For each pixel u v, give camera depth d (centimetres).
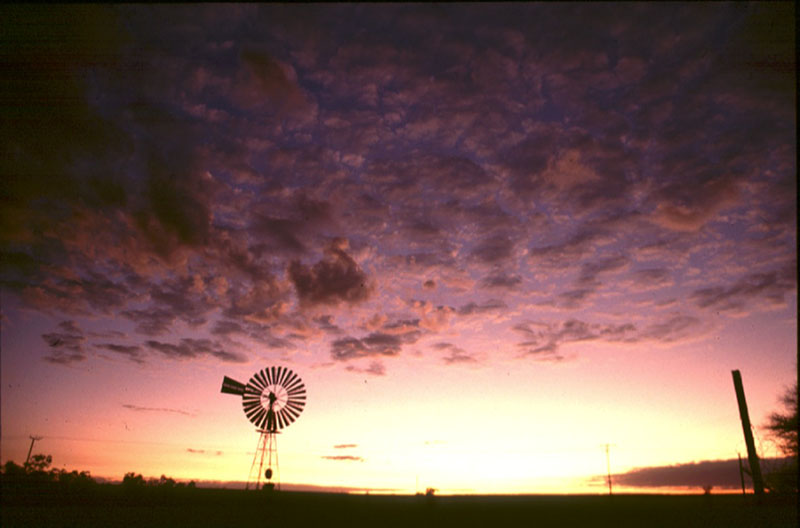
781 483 2473
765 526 1168
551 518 1142
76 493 1744
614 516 1228
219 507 1544
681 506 1325
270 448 2597
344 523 1170
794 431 2497
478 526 1119
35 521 1166
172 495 1823
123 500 1730
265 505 1549
